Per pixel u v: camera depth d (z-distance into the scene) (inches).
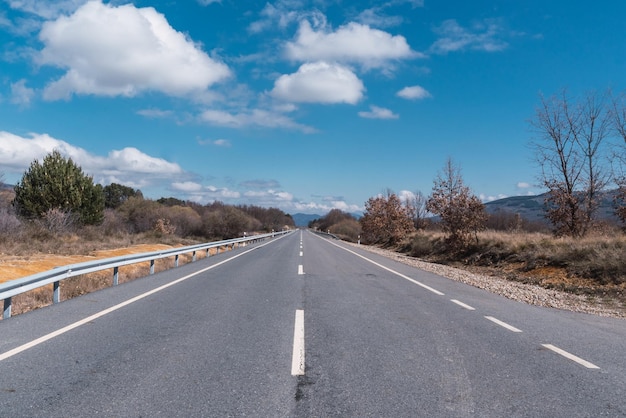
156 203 2428.6
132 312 329.7
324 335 268.4
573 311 393.7
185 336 261.1
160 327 283.3
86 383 182.7
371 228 2224.4
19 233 941.2
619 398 174.4
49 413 153.9
